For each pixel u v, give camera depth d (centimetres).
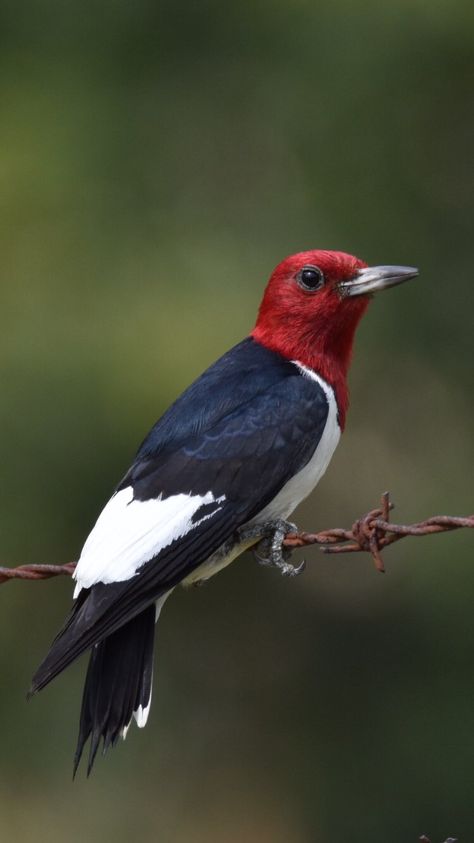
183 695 1619
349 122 1479
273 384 900
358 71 1462
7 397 1347
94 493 1351
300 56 1466
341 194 1482
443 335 1508
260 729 1606
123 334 1364
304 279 932
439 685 1503
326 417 903
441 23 1433
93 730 791
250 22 1465
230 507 858
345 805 1540
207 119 1470
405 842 1499
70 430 1338
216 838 1561
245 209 1466
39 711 1509
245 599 1630
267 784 1588
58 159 1419
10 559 1370
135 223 1429
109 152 1441
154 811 1571
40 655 1488
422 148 1491
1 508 1355
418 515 1562
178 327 1367
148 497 845
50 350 1359
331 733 1591
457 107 1485
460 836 1477
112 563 813
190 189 1456
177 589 1609
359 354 1495
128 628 812
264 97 1476
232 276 1418
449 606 1453
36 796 1541
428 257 1498
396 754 1523
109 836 1559
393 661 1568
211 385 900
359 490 1614
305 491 898
